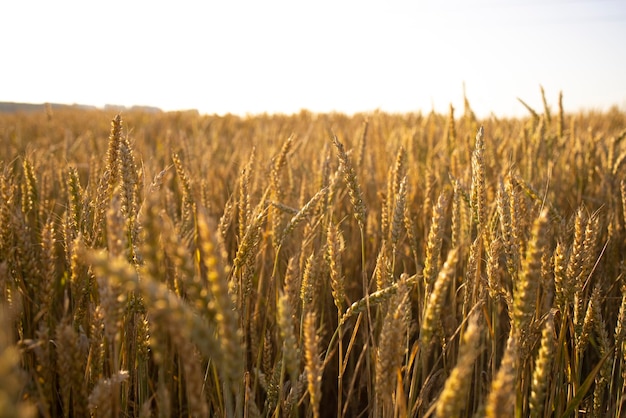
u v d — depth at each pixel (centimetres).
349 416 342
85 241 210
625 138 532
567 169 542
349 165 244
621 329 224
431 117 709
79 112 2134
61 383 160
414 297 353
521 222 230
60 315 281
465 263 330
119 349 212
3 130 1041
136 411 233
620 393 241
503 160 477
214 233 112
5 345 88
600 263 324
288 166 439
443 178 493
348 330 358
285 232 261
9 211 219
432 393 273
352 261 409
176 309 99
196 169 479
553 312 172
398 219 252
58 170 436
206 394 253
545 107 599
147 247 114
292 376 158
